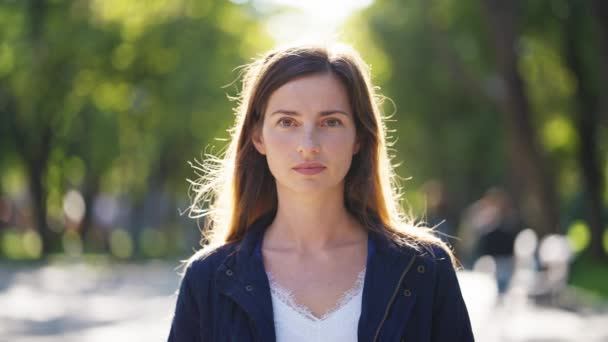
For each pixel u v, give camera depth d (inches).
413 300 121.0
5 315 566.9
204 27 1128.2
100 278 847.7
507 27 703.1
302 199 123.7
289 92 120.1
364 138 127.6
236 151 130.5
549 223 740.0
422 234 127.6
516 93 721.0
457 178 1146.7
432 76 1051.9
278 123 121.0
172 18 1115.9
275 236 126.3
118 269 959.0
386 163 129.6
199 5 1137.4
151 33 1099.9
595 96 922.7
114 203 1472.7
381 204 129.3
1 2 1019.9
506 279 420.2
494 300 403.5
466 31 854.5
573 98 943.0
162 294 687.1
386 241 123.2
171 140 1157.7
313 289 121.3
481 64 850.1
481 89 769.6
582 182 965.2
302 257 123.9
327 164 119.8
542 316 511.2
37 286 773.3
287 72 120.4
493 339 406.9
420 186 1155.9
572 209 1261.1
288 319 119.6
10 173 1344.7
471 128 1090.7
